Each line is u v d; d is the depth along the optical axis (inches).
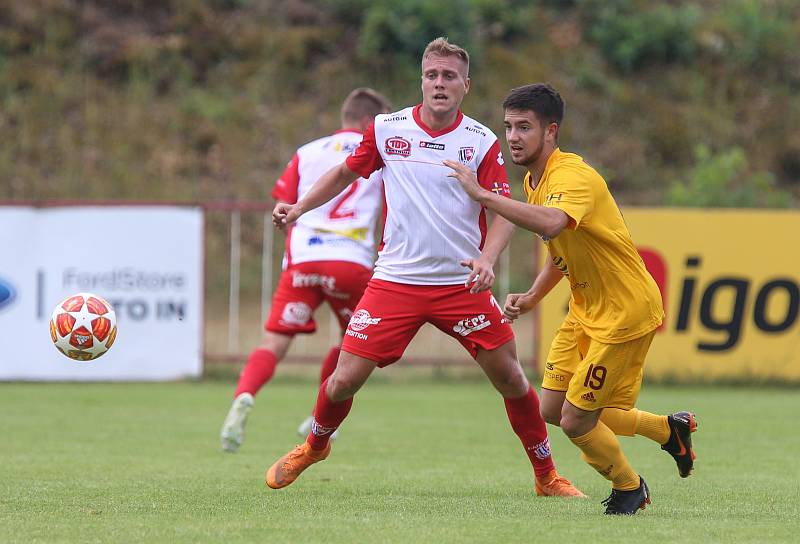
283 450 1079.6
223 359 1854.1
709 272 1796.3
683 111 3228.3
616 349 684.1
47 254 1758.1
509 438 1188.5
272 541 587.2
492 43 3309.5
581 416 692.7
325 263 1090.1
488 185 750.5
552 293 1800.0
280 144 3004.4
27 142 2915.8
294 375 2012.8
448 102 736.3
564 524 649.0
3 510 697.6
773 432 1255.5
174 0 3348.9
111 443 1121.4
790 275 1802.4
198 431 1230.9
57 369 1770.4
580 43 3366.1
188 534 608.4
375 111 1123.9
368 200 1114.1
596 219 674.2
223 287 2379.4
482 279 703.1
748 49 3395.7
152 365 1788.9
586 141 3112.7
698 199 2613.2
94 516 674.2
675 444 743.7
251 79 3179.1
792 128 3240.7
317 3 3412.9
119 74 3152.1
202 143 2992.1
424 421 1352.1
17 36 3166.8
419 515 684.1
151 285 1781.5
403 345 760.3
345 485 842.8
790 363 1803.6
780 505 746.8
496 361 764.6
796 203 3031.5
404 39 3154.5
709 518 682.2
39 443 1115.9
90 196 2795.3
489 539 594.2
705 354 1803.6
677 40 3358.8
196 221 1791.3
